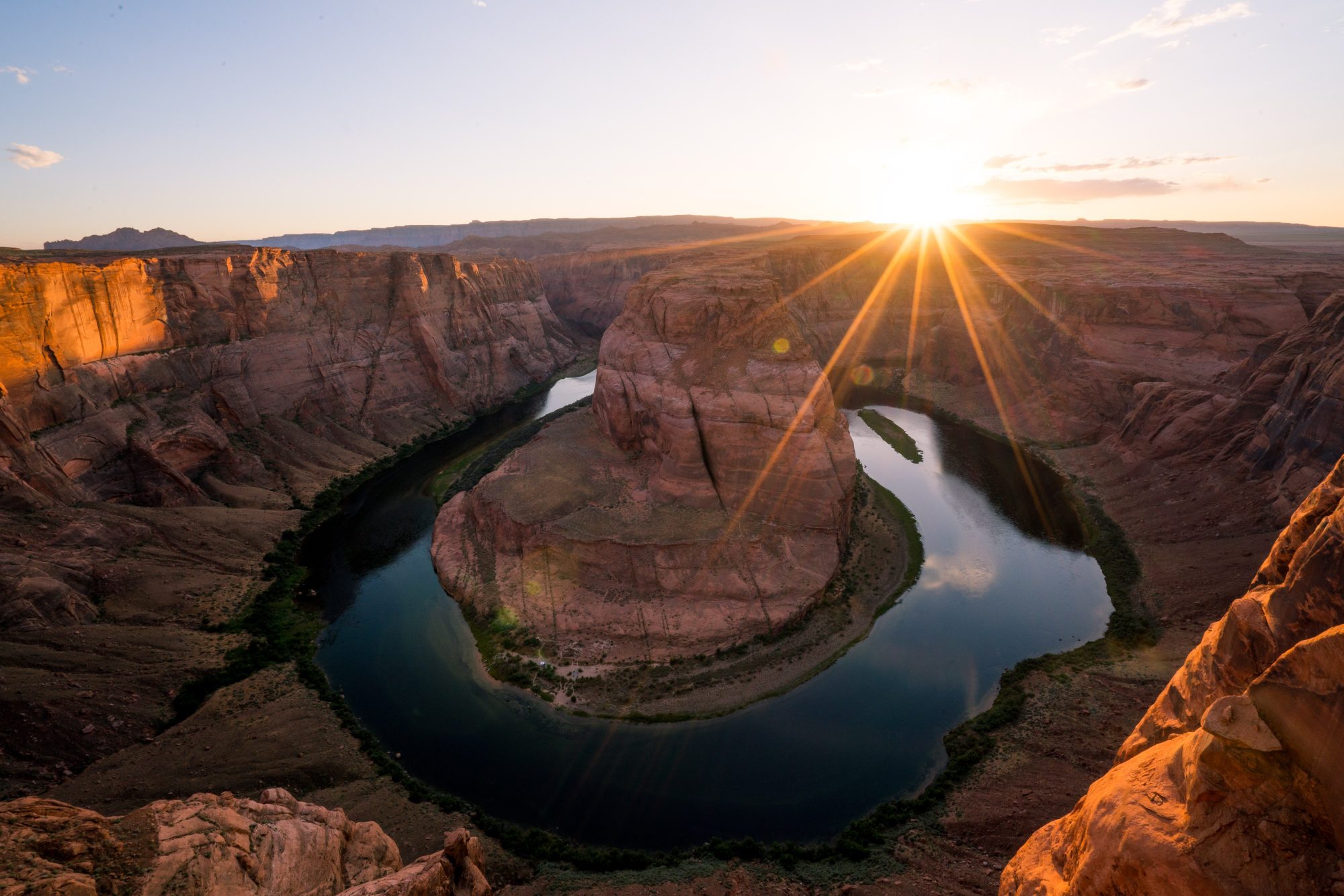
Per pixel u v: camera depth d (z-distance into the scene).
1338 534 12.38
